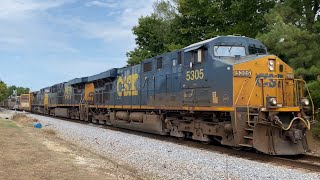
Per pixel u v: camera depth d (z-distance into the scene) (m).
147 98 20.88
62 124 30.38
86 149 15.22
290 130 12.80
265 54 14.80
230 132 13.95
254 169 10.54
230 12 25.92
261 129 12.73
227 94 13.80
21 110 76.19
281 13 17.92
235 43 15.21
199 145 16.08
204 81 15.27
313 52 16.59
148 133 22.52
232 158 12.51
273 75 14.03
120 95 25.20
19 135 18.44
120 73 25.64
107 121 28.05
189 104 16.41
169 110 18.52
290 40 16.28
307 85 15.84
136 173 10.30
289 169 10.71
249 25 23.23
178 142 17.58
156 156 12.99
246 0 22.47
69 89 40.22
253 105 13.62
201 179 9.49
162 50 42.31
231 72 13.62
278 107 12.88
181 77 17.16
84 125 29.25
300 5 18.22
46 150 13.16
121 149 14.96
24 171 9.16
